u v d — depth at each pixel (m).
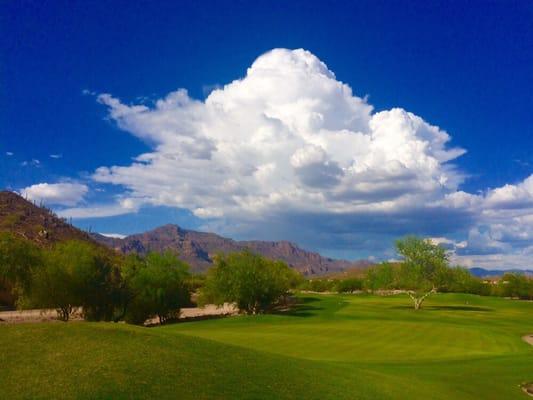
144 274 82.38
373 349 44.44
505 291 170.38
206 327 64.12
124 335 22.05
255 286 96.06
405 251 110.25
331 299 141.12
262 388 19.33
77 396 15.71
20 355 18.72
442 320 81.88
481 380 30.00
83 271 76.88
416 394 24.00
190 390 17.59
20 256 75.25
